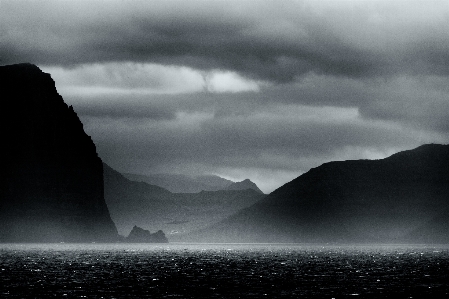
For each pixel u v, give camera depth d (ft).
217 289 379.55
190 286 396.57
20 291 363.15
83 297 336.90
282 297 342.64
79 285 398.42
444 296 349.20
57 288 379.76
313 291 370.94
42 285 396.98
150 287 388.57
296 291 370.53
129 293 356.18
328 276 481.46
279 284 412.57
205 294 353.92
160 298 335.06
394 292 366.84
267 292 364.99
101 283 412.98
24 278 446.60
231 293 359.46
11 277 454.40
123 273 505.25
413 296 349.41
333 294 357.20
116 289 376.07
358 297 344.49
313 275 492.13
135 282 422.00
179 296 343.87
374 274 501.97
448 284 413.59
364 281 435.94
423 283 420.77
